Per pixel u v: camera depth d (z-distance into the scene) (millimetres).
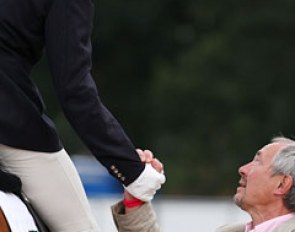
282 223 11289
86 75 10336
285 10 67125
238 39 66688
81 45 10305
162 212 25062
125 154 10578
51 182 10609
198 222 24781
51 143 10445
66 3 10297
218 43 66438
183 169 60656
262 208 11484
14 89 10211
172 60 69250
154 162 11047
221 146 62500
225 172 60625
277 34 67062
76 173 10781
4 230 9859
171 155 62625
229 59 65875
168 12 69875
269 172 11398
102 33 68812
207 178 60000
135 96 68062
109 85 69375
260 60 66188
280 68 66062
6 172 10289
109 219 25016
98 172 26719
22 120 10211
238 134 63031
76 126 10398
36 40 10359
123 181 10672
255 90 65000
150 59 69750
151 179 10695
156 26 69688
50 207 10695
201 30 69500
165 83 65188
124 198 11273
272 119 64000
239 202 11641
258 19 67000
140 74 69750
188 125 64500
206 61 65688
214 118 64062
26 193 10609
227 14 68750
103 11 68688
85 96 10289
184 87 64875
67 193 10703
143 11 69125
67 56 10250
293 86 65688
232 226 12164
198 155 62156
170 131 64688
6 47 10273
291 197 11336
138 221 11242
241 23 67188
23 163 10461
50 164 10547
